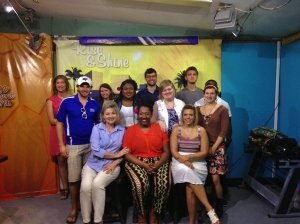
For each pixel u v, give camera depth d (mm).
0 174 3143
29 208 2928
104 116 2557
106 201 2752
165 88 2754
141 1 2484
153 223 2490
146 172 2500
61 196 3168
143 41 3371
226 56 3521
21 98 3146
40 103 3193
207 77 3455
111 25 3516
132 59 3395
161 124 2637
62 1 2799
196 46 3414
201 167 2525
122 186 2748
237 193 3309
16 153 3170
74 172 2619
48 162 3260
